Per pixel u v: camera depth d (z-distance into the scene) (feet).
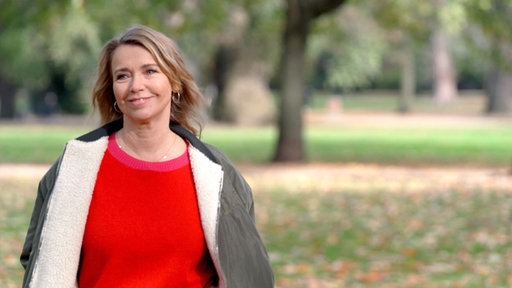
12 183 67.77
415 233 47.80
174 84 13.83
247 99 158.40
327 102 284.61
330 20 103.71
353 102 284.82
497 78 218.18
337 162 89.97
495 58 98.32
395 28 104.68
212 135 131.03
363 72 200.95
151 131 13.60
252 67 158.51
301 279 35.86
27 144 110.42
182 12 89.76
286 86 86.89
